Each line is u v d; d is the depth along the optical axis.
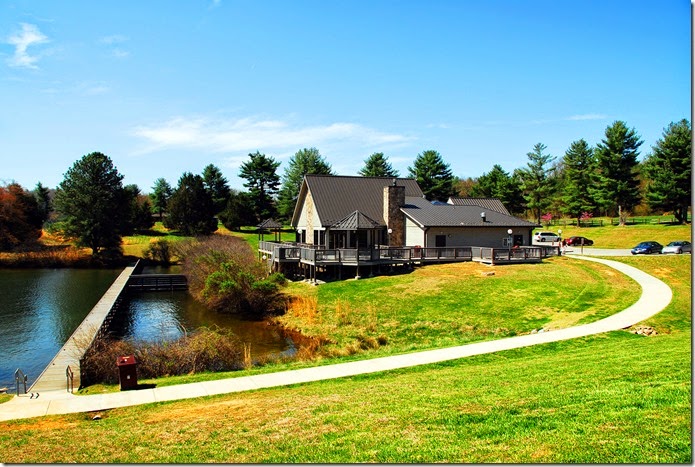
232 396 13.73
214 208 88.88
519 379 12.75
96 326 25.30
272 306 33.91
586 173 74.81
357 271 37.06
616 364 13.25
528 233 44.75
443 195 87.25
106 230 65.69
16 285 48.97
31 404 13.65
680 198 60.38
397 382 13.91
